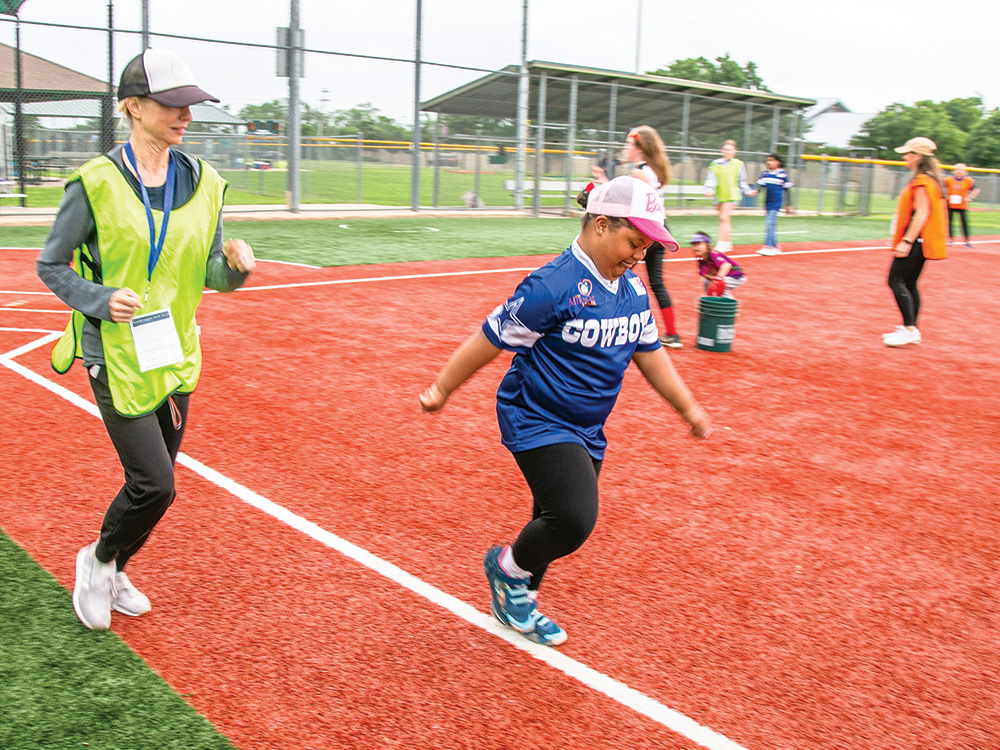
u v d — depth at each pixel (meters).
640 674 3.05
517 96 23.11
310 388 6.25
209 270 3.03
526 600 3.16
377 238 15.95
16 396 5.75
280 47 19.16
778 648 3.25
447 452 5.09
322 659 3.05
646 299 2.99
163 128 2.75
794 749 2.69
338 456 4.96
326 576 3.62
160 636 3.15
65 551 3.73
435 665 3.04
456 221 20.36
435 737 2.67
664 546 4.04
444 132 22.33
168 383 2.93
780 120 28.48
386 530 4.06
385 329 8.28
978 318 10.52
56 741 2.54
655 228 2.68
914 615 3.52
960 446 5.63
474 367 2.93
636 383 6.77
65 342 3.03
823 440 5.64
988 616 3.53
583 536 2.91
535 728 2.73
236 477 4.59
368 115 23.48
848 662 3.18
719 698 2.93
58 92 19.55
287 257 12.94
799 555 4.00
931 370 7.67
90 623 3.12
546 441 2.90
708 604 3.54
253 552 3.79
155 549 3.78
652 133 7.04
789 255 16.34
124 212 2.74
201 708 2.75
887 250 17.78
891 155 59.16
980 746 2.74
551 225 20.12
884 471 5.12
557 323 2.81
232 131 22.73
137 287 2.82
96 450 4.87
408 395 6.17
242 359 6.97
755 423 5.93
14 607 3.27
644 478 4.85
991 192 39.41
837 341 8.75
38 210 18.16
